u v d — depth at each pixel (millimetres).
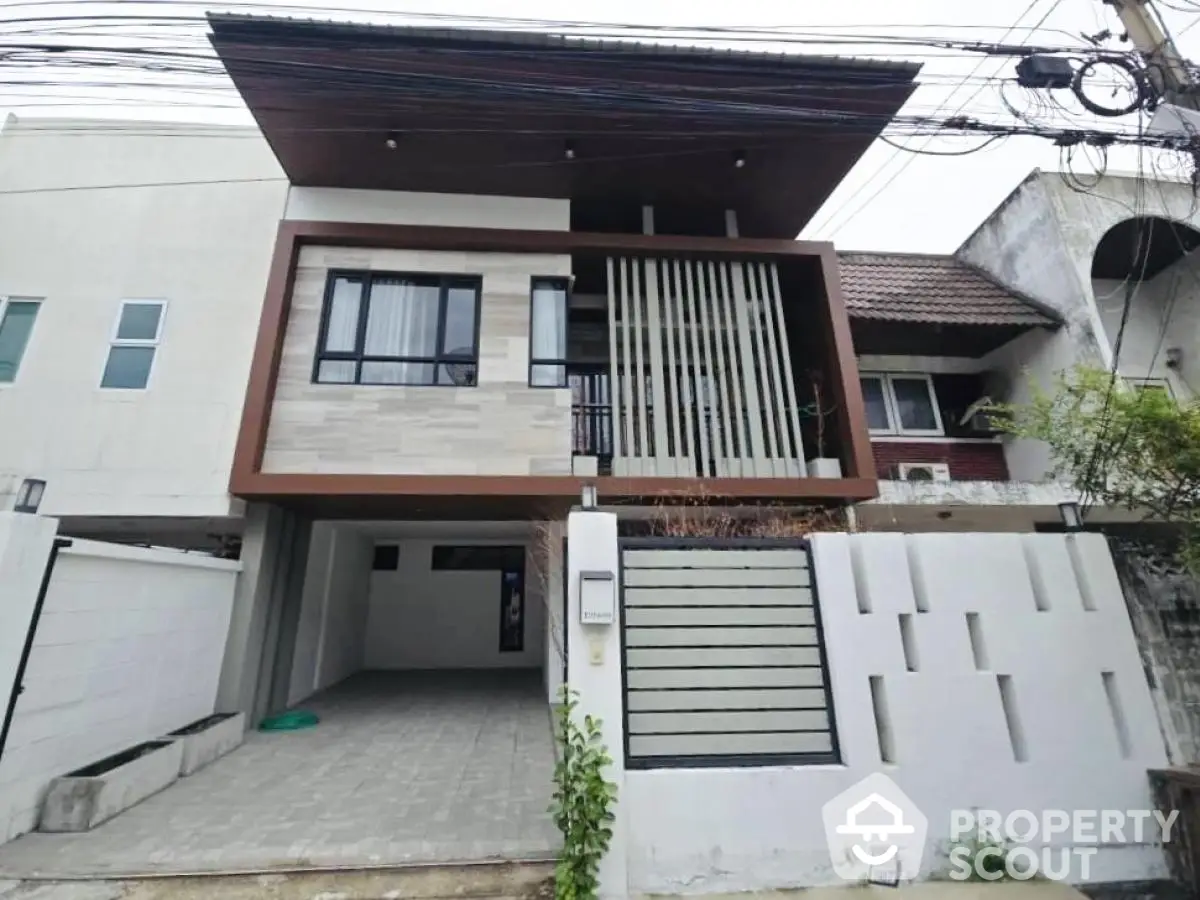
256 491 5805
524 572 11320
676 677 3334
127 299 6535
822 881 3045
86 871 3127
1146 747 3422
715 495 6207
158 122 7188
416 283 6891
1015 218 8906
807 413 7531
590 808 2896
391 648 10805
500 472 6211
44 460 5945
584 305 7809
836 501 6566
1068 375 7723
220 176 7102
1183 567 3805
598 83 6117
